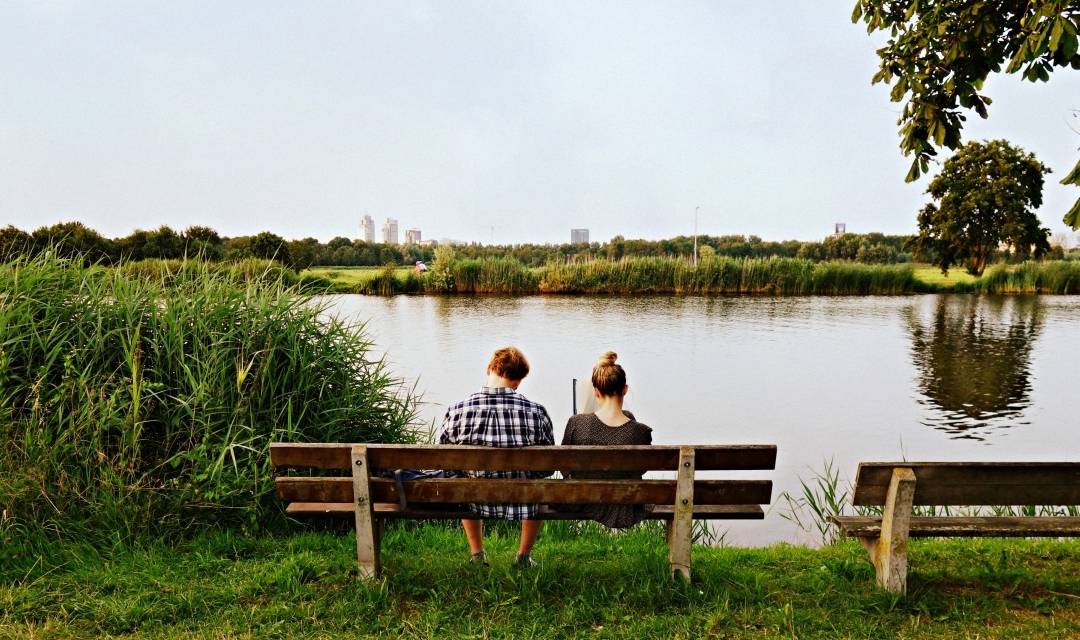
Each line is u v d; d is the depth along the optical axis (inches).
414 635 138.3
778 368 676.7
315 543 188.5
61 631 138.6
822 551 192.9
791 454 402.0
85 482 194.4
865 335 918.4
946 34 221.1
